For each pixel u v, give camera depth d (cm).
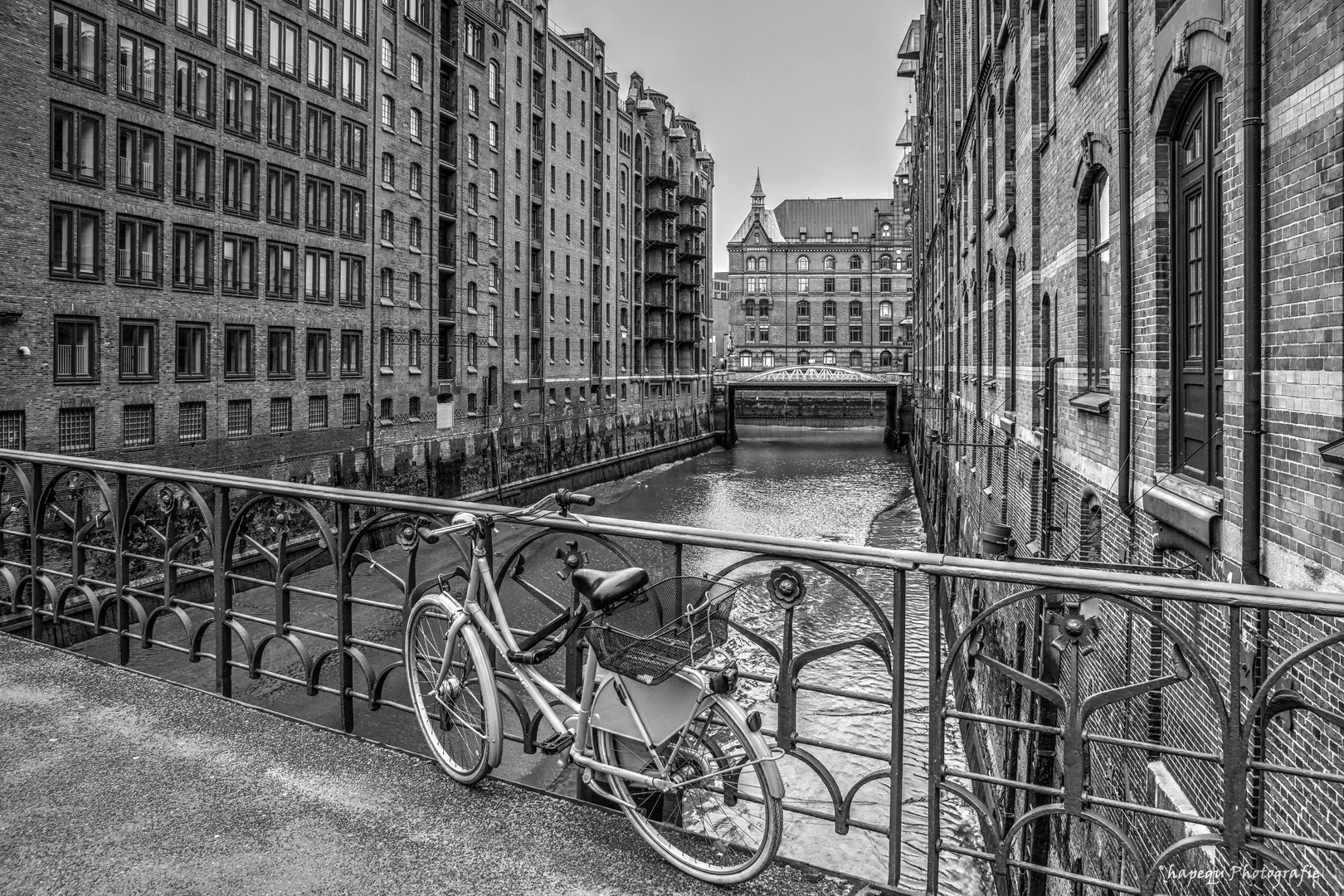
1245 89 522
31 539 593
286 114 3347
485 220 4875
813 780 1397
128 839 347
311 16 3450
